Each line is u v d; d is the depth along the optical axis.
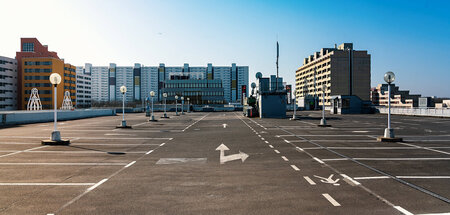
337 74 121.06
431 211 4.88
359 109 55.09
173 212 4.87
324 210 4.94
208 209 5.00
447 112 37.41
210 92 139.25
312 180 6.92
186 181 6.88
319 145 13.03
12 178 7.20
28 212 4.91
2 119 25.78
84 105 155.12
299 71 171.50
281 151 11.38
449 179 6.96
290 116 44.75
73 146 12.95
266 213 4.80
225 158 9.94
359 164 8.80
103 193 5.95
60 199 5.58
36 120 30.53
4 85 112.25
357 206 5.13
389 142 14.00
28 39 124.56
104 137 16.66
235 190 6.12
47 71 117.50
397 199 5.50
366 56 122.06
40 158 9.98
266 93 41.31
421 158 9.77
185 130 21.39
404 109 47.06
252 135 17.52
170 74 142.88
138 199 5.56
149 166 8.64
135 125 26.70
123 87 23.11
